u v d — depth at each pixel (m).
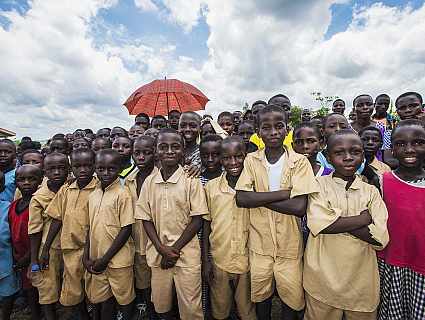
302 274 2.69
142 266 3.41
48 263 3.30
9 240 3.50
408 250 2.40
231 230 2.91
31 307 3.57
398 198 2.44
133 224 3.41
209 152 3.37
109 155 3.12
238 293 3.03
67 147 5.43
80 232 3.24
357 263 2.40
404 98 4.23
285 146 2.85
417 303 2.34
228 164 2.92
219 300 3.10
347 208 2.44
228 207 2.94
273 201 2.56
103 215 3.08
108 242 3.06
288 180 2.66
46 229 3.39
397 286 2.46
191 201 2.96
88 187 3.34
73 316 3.74
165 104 6.70
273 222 2.74
